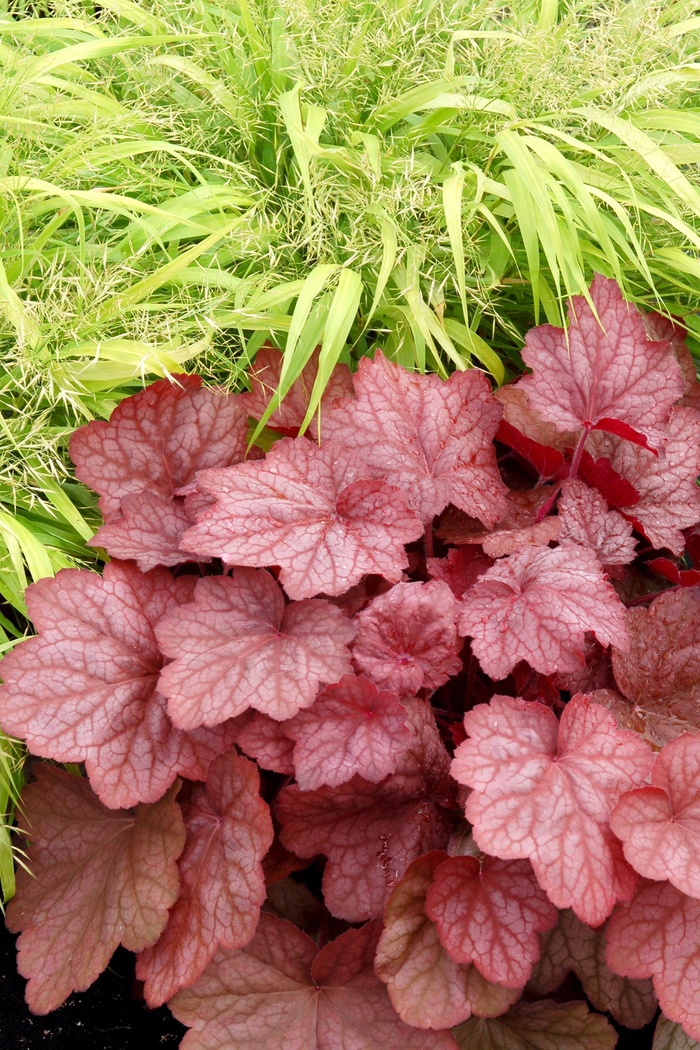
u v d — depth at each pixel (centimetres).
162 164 122
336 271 115
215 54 124
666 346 112
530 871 100
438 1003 99
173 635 103
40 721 102
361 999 101
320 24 120
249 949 102
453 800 104
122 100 126
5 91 116
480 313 121
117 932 101
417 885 100
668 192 121
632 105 121
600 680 108
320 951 101
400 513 106
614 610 103
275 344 119
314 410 109
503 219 122
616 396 112
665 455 114
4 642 108
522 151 114
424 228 118
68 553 112
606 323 113
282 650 102
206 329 114
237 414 112
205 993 101
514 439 114
